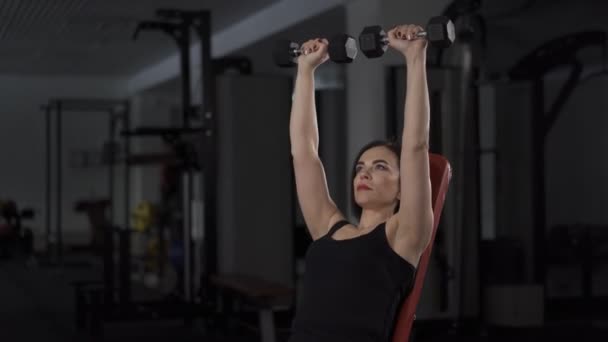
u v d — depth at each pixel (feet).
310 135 6.03
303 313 5.47
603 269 22.25
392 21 17.67
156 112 37.65
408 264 5.42
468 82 16.24
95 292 17.97
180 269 20.53
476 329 17.01
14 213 33.99
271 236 18.65
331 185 20.70
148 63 33.12
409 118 5.39
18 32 25.54
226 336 17.60
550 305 19.83
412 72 5.40
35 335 17.83
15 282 27.02
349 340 5.24
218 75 18.48
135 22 23.94
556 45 18.90
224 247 18.43
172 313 18.02
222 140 18.47
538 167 19.44
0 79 36.40
